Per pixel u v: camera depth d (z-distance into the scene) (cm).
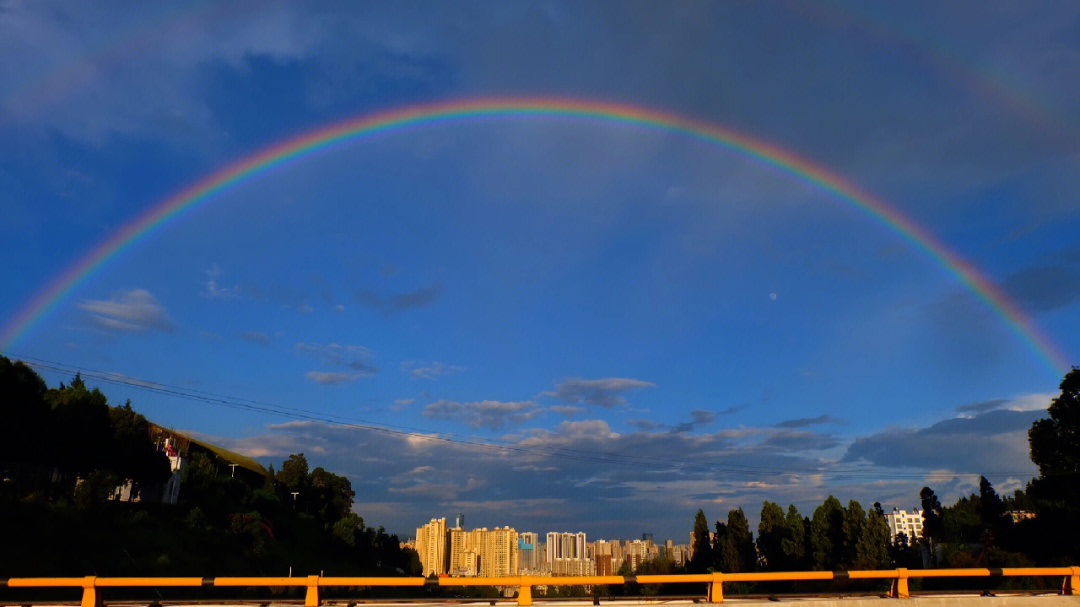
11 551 3950
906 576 1212
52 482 5747
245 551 6712
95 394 7375
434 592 2381
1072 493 3672
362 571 8869
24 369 5847
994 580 3372
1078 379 3722
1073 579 1248
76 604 1173
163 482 7181
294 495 11312
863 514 5909
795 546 6247
